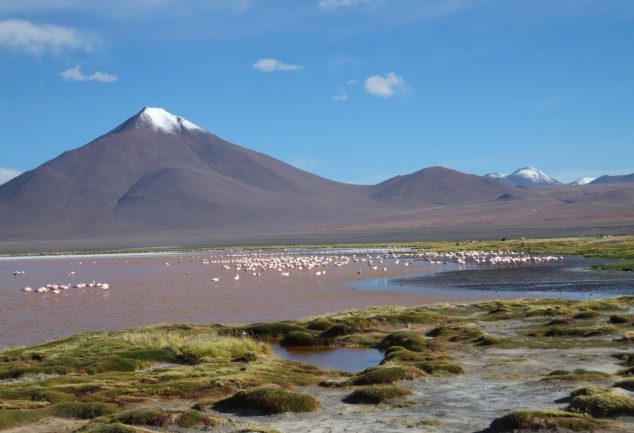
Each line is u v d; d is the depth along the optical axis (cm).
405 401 2903
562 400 2786
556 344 4312
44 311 6900
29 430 2578
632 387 2898
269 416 2723
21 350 4466
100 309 6969
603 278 8444
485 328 5075
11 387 3372
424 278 9438
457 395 2998
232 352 4316
